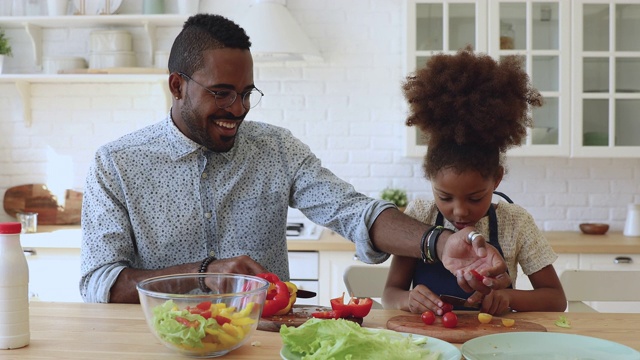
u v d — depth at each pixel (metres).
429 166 1.81
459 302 1.61
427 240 1.53
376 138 3.79
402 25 3.75
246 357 1.21
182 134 1.84
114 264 1.76
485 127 1.72
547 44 3.43
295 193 1.93
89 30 3.80
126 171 1.82
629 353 1.19
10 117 3.83
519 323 1.44
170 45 3.80
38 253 3.33
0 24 3.74
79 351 1.24
